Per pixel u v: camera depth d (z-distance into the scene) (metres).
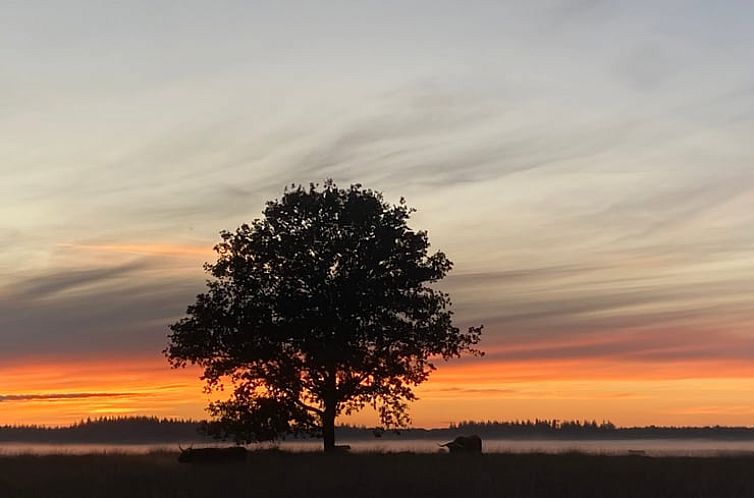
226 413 42.50
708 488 23.80
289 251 41.59
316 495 23.22
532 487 23.52
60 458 37.06
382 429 43.44
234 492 23.89
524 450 44.47
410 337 42.28
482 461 32.16
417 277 42.59
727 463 31.31
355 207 42.25
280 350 41.69
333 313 41.16
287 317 41.25
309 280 41.59
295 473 27.75
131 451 46.16
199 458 34.75
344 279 41.56
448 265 43.84
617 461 32.16
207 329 42.00
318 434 43.12
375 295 41.56
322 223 42.38
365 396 43.12
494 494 22.80
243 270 42.25
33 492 24.16
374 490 23.81
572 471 27.91
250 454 38.31
